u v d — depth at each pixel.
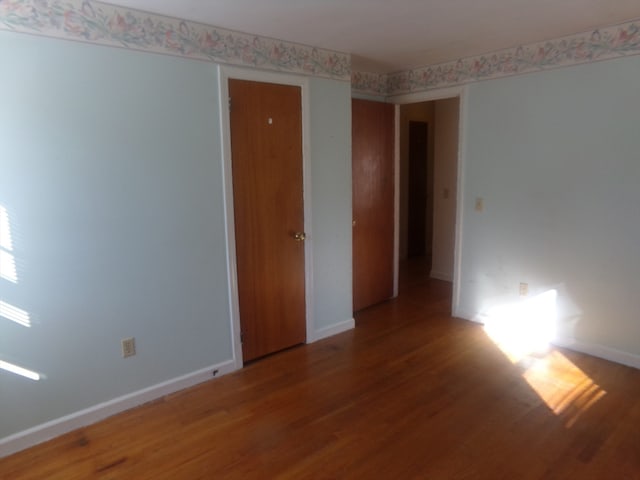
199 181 2.65
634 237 2.80
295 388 2.74
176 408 2.53
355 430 2.30
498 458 2.05
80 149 2.21
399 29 2.71
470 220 3.65
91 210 2.28
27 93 2.04
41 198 2.12
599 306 3.01
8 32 1.96
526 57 3.12
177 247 2.61
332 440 2.22
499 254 3.51
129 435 2.29
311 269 3.34
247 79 2.80
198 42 2.55
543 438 2.19
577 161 2.98
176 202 2.57
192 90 2.56
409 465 2.02
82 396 2.36
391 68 3.84
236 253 2.89
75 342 2.30
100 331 2.38
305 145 3.16
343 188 3.48
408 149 6.03
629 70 2.70
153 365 2.60
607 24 2.70
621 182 2.81
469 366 2.97
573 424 2.29
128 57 2.30
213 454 2.13
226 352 2.93
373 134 4.00
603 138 2.85
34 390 2.20
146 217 2.47
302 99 3.10
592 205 2.96
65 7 2.09
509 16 2.50
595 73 2.83
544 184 3.17
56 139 2.13
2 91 1.98
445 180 4.97
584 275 3.06
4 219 2.04
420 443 2.17
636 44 2.64
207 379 2.85
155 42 2.38
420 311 4.09
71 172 2.19
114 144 2.31
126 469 2.04
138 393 2.56
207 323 2.81
